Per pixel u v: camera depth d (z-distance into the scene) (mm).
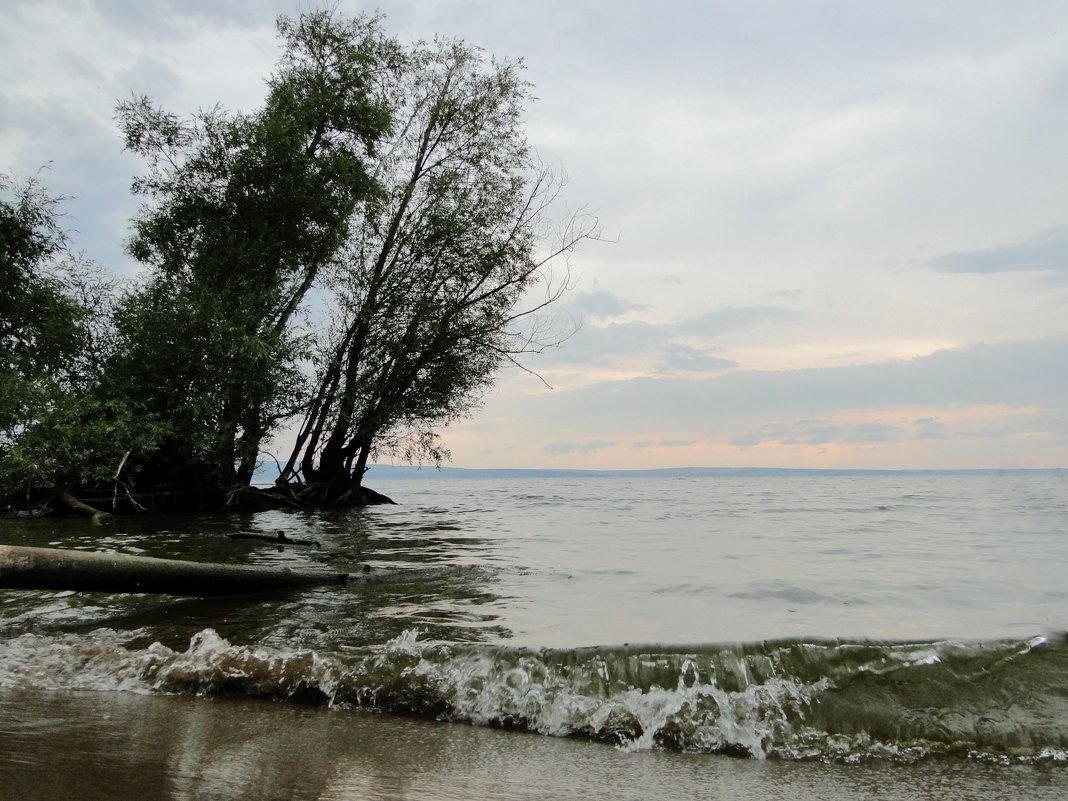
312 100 18797
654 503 23547
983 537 10906
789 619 4867
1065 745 3002
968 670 3480
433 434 20250
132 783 2500
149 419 15211
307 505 19172
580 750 3033
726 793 2607
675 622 4781
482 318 19312
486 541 10500
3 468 13312
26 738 2961
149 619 5078
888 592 5914
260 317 16469
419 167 20422
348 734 3115
